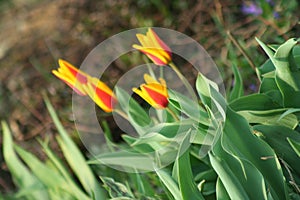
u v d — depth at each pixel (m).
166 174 1.36
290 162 1.44
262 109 1.48
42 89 2.73
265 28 2.23
